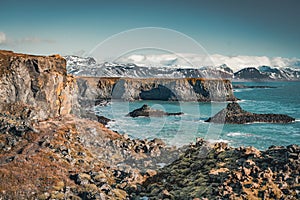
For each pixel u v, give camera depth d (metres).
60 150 34.81
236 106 94.06
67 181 28.28
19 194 25.67
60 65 56.78
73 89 57.09
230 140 59.53
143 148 38.91
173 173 31.69
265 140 60.41
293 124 81.44
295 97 179.25
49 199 25.11
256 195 23.70
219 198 23.88
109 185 28.70
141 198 26.86
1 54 51.31
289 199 23.05
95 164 33.75
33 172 28.84
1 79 46.03
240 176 26.08
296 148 29.50
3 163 30.05
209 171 29.66
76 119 48.19
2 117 41.38
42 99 49.94
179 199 26.20
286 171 26.11
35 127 40.91
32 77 50.34
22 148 34.31
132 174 31.27
